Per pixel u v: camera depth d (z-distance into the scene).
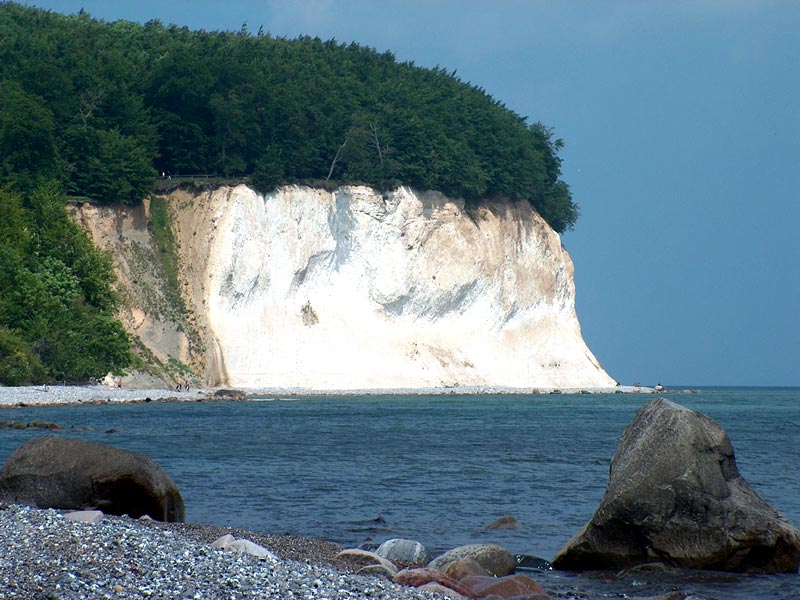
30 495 47.12
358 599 31.92
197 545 37.12
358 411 177.25
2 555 31.95
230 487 68.44
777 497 69.00
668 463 44.06
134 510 48.09
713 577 42.19
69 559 31.88
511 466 86.25
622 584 41.47
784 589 40.44
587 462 90.56
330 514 57.75
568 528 55.06
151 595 29.09
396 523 55.28
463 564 40.41
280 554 40.81
